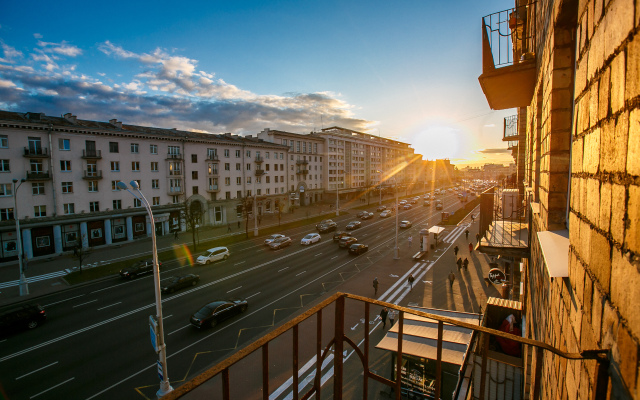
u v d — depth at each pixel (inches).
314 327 656.4
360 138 3376.0
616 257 56.7
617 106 57.3
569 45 131.0
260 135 2561.5
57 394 462.0
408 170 4653.1
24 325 646.5
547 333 140.2
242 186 2073.1
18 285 940.0
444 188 5280.5
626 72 52.4
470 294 858.8
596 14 72.8
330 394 460.4
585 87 83.7
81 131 1337.4
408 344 431.8
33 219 1206.3
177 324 677.9
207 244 1440.7
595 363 63.5
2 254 1153.4
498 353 332.5
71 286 922.7
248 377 499.8
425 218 2203.5
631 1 49.4
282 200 2443.4
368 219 2137.1
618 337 54.7
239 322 686.5
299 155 2645.2
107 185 1429.6
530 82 249.8
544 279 154.9
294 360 91.4
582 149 85.8
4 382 488.7
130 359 549.0
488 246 313.7
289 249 1346.0
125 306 774.5
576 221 90.5
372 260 1184.2
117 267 1090.7
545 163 156.4
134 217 1525.6
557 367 114.8
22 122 1179.9
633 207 48.7
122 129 1467.8
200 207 1824.6
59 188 1286.9
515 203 486.3
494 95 291.1
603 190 65.8
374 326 666.2
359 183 3417.8
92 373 510.9
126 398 455.5
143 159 1556.3
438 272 1049.5
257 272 1037.2
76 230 1338.6
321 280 960.9
